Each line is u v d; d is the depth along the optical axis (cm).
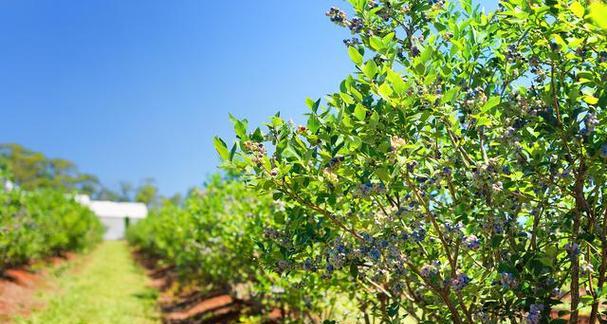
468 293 373
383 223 374
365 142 345
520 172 366
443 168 376
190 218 1424
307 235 400
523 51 409
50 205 2770
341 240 390
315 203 384
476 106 371
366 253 374
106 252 3941
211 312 1234
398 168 338
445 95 344
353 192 358
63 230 2814
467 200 393
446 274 407
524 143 380
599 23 237
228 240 923
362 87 385
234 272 1091
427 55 343
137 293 1764
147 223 3559
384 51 360
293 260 412
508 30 395
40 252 2419
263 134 372
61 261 2659
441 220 402
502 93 416
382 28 430
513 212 381
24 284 1712
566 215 374
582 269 367
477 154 414
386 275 393
